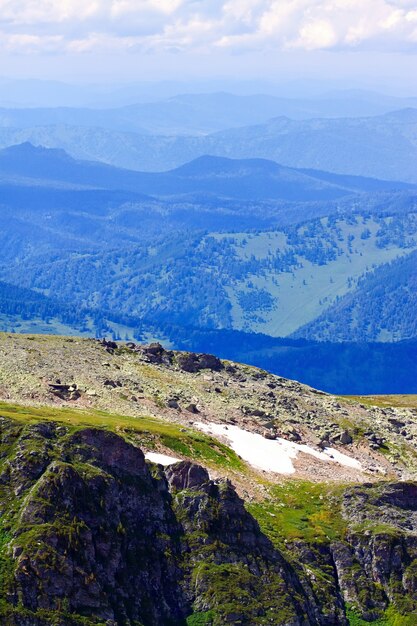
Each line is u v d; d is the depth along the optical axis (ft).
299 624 306.76
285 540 353.31
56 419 365.81
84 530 284.82
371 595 344.28
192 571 309.42
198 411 475.72
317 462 455.22
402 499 396.57
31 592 260.62
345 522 374.84
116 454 325.21
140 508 316.19
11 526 278.87
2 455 305.73
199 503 329.72
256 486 392.06
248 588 309.83
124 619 274.98
